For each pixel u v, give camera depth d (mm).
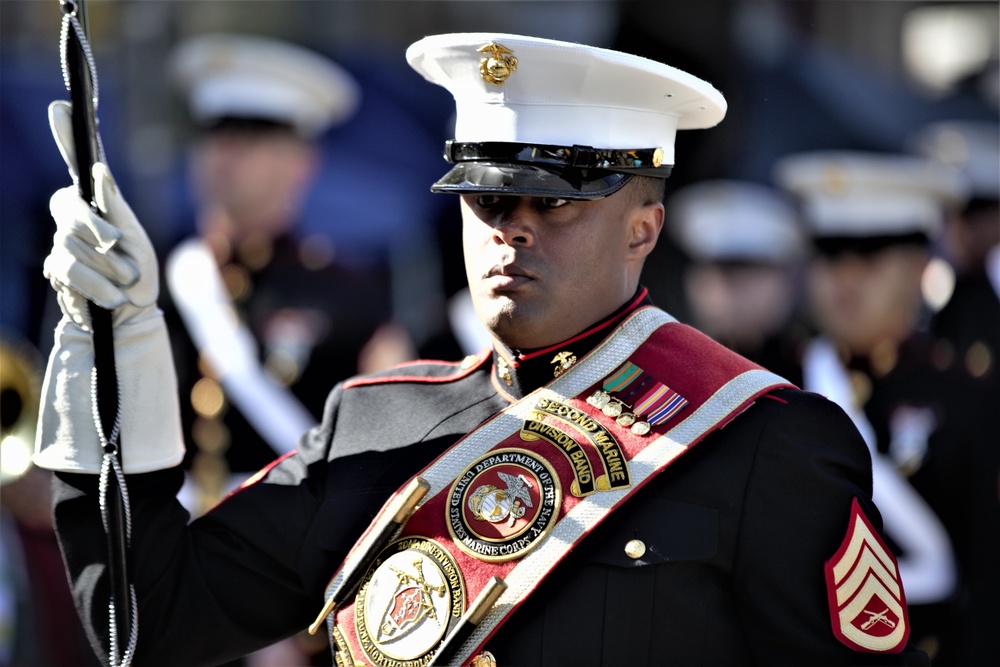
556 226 7512
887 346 17656
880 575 7324
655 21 17078
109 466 7473
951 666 17141
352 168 17391
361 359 17266
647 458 7500
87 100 7441
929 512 17359
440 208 17469
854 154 17469
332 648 7773
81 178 7465
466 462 7770
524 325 7602
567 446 7621
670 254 17656
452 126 17500
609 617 7277
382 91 17375
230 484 17078
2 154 17094
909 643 7531
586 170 7531
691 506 7402
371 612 7520
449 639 7266
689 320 17656
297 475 8219
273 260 17328
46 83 17188
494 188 7336
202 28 17203
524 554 7375
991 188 17531
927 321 17703
